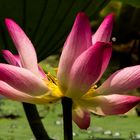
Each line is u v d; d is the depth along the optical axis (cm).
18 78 107
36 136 129
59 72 108
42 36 133
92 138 180
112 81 108
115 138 181
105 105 108
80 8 133
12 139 175
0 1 129
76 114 113
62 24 133
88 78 106
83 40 107
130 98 107
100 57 105
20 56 112
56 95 109
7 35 133
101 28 113
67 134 108
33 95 108
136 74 108
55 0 130
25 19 132
